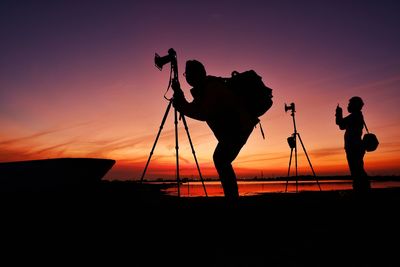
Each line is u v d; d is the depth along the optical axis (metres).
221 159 3.59
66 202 4.53
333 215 3.94
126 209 4.07
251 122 3.51
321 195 5.96
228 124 3.52
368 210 4.18
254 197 5.73
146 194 4.89
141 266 2.22
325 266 2.12
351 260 2.23
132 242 2.85
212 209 3.98
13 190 5.04
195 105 3.66
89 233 3.12
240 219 3.50
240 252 2.52
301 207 4.39
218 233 3.13
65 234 3.08
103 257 2.43
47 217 3.69
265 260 2.29
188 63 3.69
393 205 4.39
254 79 3.61
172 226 3.34
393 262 2.16
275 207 4.34
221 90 3.45
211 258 2.38
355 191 5.71
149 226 3.37
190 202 4.52
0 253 2.51
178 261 2.32
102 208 4.09
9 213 3.88
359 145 5.71
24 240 2.87
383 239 2.78
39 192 5.18
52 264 2.26
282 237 2.95
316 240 2.82
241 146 3.58
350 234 3.00
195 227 3.30
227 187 3.56
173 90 3.91
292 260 2.28
